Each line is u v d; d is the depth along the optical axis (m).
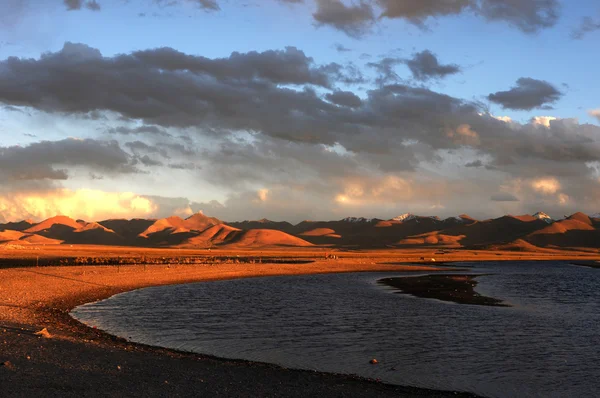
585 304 48.97
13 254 137.62
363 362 23.58
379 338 29.20
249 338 28.75
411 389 19.41
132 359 21.09
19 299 41.44
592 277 96.69
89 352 21.70
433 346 27.28
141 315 36.94
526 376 21.86
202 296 50.84
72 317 34.41
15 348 21.36
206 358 23.05
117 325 32.34
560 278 92.62
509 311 42.25
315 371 21.67
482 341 28.86
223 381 18.58
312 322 34.62
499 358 24.84
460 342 28.45
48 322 30.80
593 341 29.25
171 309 40.47
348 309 41.78
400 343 27.91
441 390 19.66
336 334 30.25
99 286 56.06
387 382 20.44
